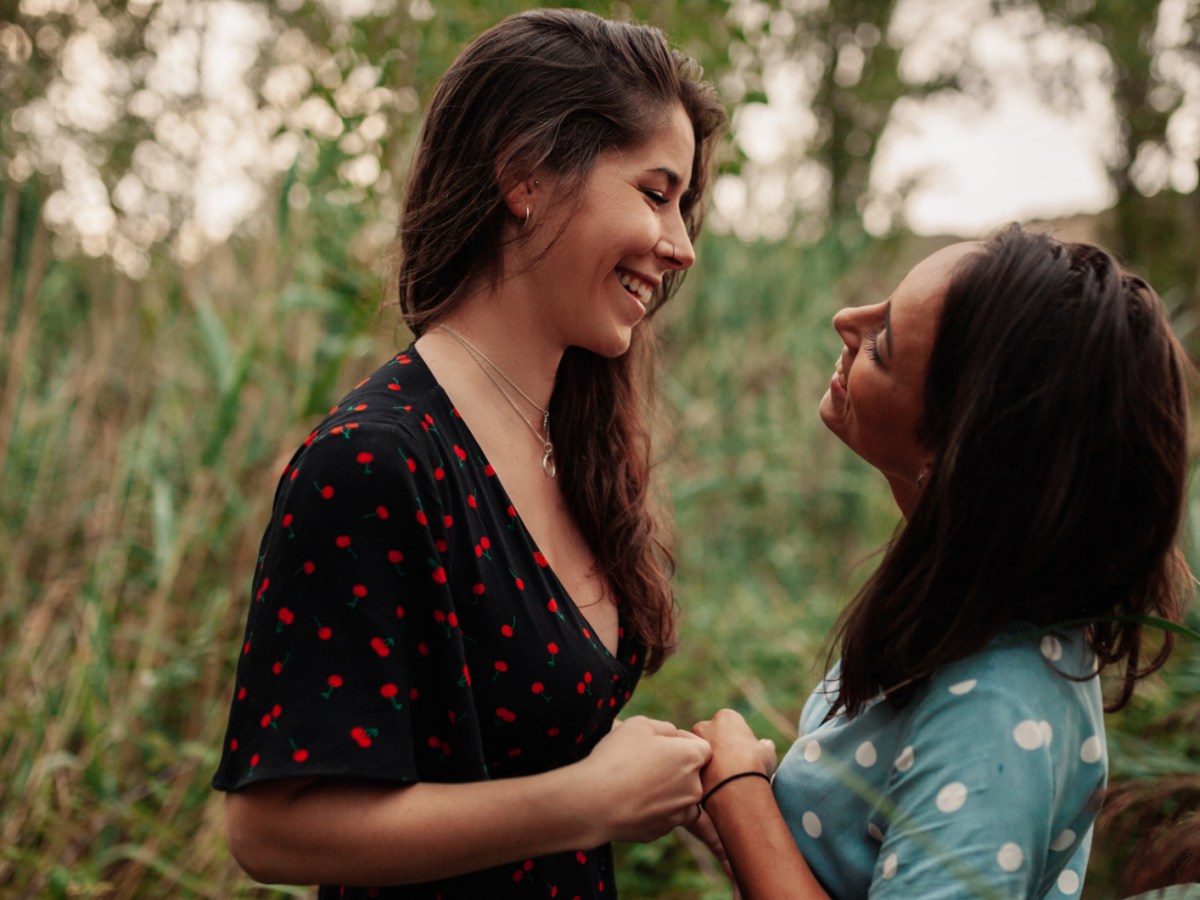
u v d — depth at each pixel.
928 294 1.09
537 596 1.17
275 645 1.01
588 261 1.19
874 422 1.14
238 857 1.03
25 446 2.79
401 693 1.02
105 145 3.18
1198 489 2.32
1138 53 6.94
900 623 1.06
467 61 1.21
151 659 2.54
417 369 1.17
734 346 4.51
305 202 2.85
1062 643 1.06
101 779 2.21
